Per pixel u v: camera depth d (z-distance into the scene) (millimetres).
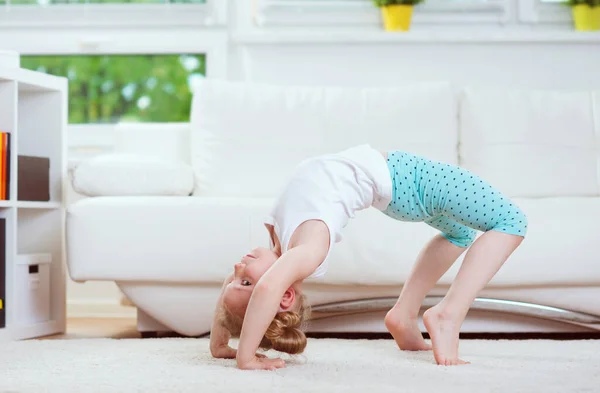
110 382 1395
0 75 2324
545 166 2760
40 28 3459
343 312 2234
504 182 2756
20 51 3455
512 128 2801
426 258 1882
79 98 3512
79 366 1609
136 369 1557
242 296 1623
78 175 2473
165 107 3510
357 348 1921
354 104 2857
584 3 3246
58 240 2588
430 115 2826
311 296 2236
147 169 2512
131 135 2928
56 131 2637
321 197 1707
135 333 2527
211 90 2895
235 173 2787
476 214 1722
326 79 3297
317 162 1794
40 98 2648
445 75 3275
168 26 3449
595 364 1622
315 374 1471
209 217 2234
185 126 2941
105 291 3156
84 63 3512
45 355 1785
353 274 2189
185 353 1825
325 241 1658
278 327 1593
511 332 2395
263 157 2799
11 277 2342
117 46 3443
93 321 2932
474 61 3273
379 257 2188
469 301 1654
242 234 2223
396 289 2234
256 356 1629
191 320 2279
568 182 2750
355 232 2201
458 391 1277
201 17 3436
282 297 1601
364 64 3287
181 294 2273
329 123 2828
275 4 3363
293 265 1568
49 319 2547
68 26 3455
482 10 3352
